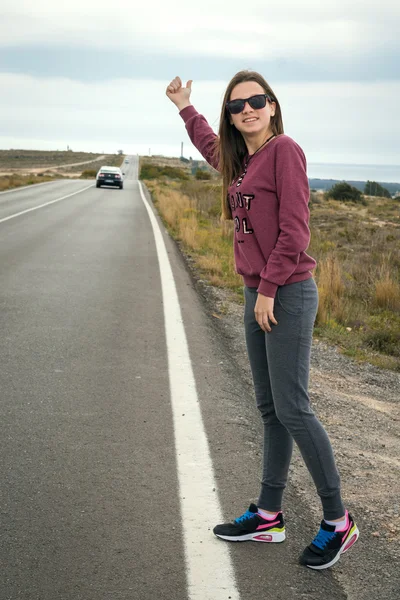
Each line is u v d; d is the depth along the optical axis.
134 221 18.80
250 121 2.59
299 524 2.92
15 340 5.71
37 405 4.18
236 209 2.64
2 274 9.05
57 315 6.79
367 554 2.72
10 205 22.47
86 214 20.19
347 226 24.58
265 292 2.50
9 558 2.50
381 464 3.77
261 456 3.59
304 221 2.48
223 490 3.15
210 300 8.45
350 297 9.97
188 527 2.80
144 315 7.01
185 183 43.94
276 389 2.59
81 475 3.24
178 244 14.12
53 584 2.35
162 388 4.66
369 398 5.31
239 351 6.04
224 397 4.54
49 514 2.84
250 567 2.53
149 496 3.05
